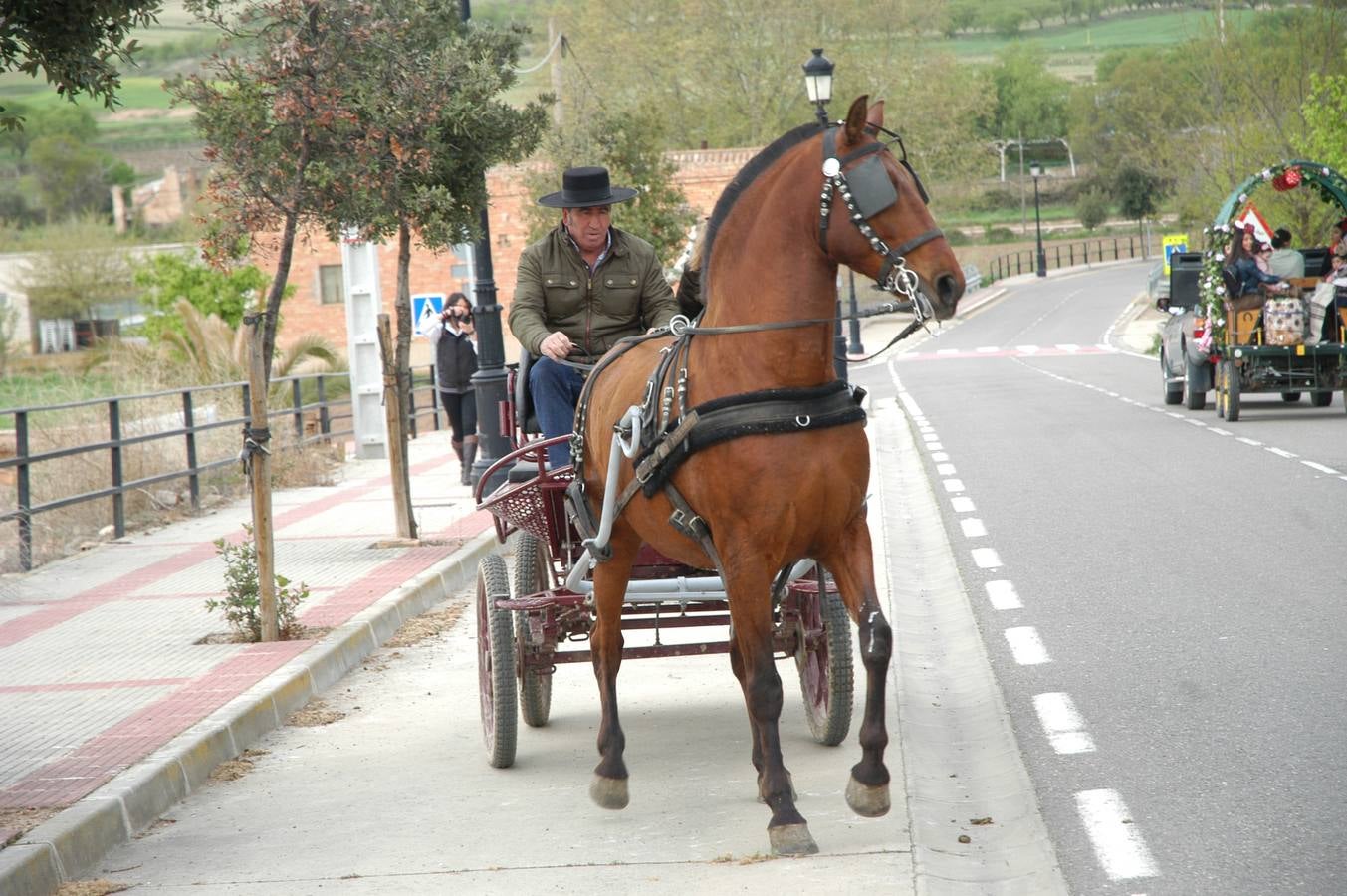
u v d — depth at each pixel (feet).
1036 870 18.11
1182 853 18.43
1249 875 17.52
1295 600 33.19
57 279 255.91
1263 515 45.57
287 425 74.59
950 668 29.94
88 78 22.38
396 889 18.58
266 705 27.58
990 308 269.44
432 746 26.03
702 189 165.37
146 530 54.19
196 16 38.24
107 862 20.48
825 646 24.00
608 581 21.79
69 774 22.99
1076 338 199.31
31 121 482.69
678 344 19.79
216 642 33.19
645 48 243.40
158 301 145.69
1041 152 538.88
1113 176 420.77
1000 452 68.64
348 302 79.10
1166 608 33.30
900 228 17.79
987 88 257.96
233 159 39.04
